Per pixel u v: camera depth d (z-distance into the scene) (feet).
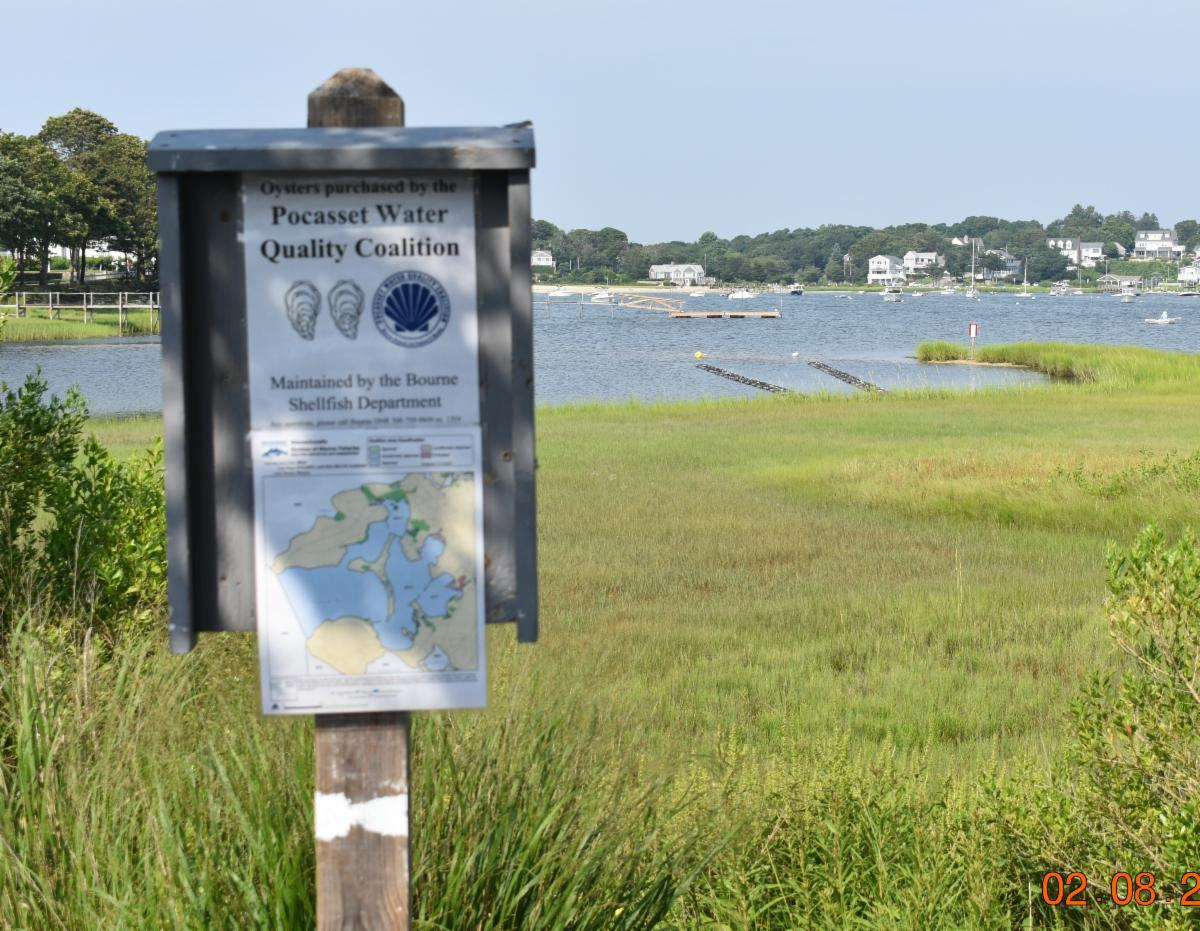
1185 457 58.08
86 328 222.69
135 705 12.63
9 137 297.33
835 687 24.90
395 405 7.87
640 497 52.26
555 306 514.68
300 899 9.36
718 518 46.83
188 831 10.03
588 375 164.86
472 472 7.92
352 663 7.94
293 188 7.76
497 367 7.93
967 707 23.48
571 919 9.78
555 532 43.80
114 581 18.74
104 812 10.57
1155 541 13.05
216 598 8.01
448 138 7.66
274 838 9.73
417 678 7.98
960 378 155.12
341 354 7.83
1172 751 12.02
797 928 11.72
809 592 34.53
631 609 32.09
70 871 10.31
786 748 18.44
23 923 9.68
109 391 123.65
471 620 7.97
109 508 19.97
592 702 13.93
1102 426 84.53
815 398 115.03
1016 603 32.83
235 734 11.68
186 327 7.77
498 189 7.82
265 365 7.81
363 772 8.10
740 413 99.55
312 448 7.85
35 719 12.25
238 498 7.95
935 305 559.79
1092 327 360.28
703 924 11.65
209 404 7.89
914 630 29.91
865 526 45.39
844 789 13.85
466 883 9.90
